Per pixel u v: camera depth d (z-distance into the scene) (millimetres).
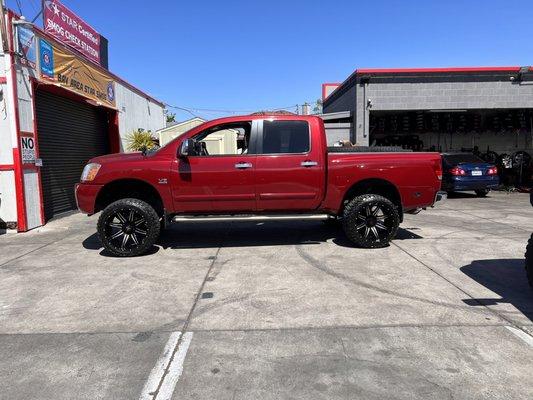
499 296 4977
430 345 3795
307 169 7020
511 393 3074
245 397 3061
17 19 9281
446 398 3023
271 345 3820
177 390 3152
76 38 13617
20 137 9219
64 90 11094
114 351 3746
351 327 4176
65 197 12117
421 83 16281
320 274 5836
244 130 7176
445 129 19188
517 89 16281
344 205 7367
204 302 4879
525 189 17875
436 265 6219
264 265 6305
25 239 8523
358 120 16438
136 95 19578
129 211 6852
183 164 6910
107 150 16062
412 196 7246
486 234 8383
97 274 5992
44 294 5215
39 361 3592
